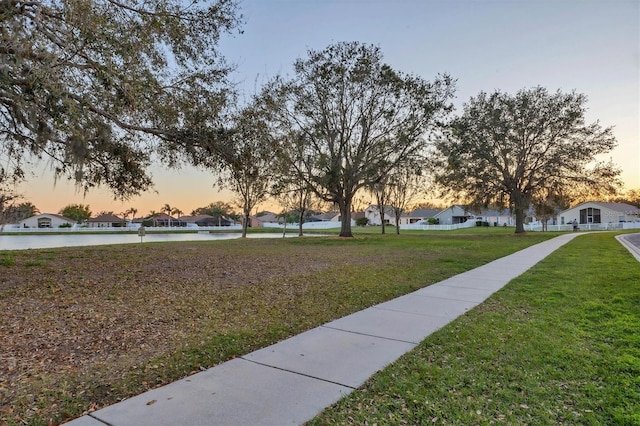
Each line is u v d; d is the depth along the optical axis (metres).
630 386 3.47
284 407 3.11
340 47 24.47
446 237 29.94
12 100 7.71
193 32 10.17
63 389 3.40
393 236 32.53
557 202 30.86
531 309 6.44
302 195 35.62
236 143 11.33
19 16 7.11
